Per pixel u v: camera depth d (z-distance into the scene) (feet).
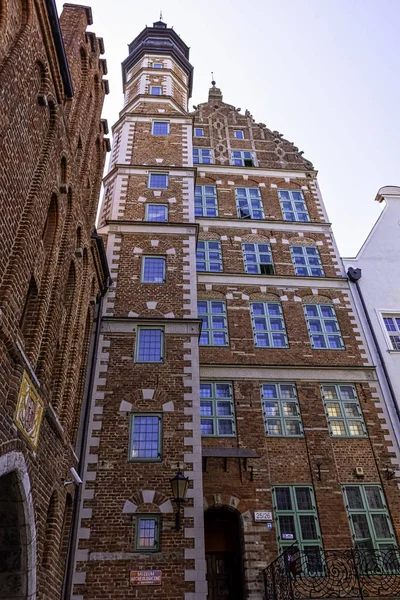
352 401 63.36
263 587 48.60
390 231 81.76
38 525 31.22
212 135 95.20
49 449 33.96
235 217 81.66
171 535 43.24
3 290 26.04
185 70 101.86
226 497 53.57
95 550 42.32
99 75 59.41
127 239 65.98
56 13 34.60
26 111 30.83
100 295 59.16
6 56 28.12
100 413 49.98
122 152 78.48
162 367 53.62
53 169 36.27
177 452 47.83
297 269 77.10
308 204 86.58
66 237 40.73
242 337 67.41
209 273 73.56
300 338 68.54
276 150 94.53
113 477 46.11
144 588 40.81
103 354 54.24
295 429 60.08
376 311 72.49
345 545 52.24
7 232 27.22
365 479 57.16
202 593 40.75
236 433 58.54
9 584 27.55
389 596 46.85
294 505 54.39
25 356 27.78
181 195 72.43
